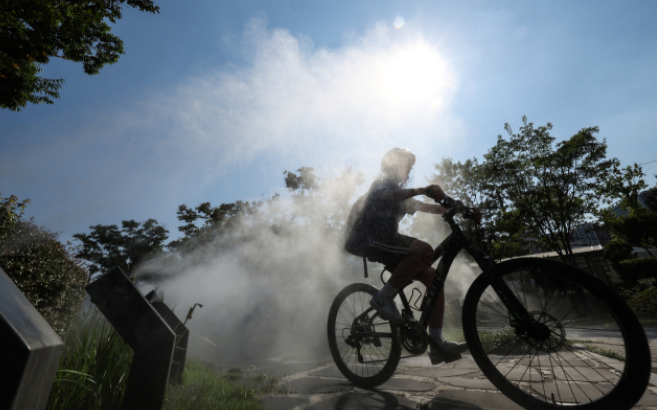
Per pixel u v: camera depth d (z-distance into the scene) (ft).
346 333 8.09
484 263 5.44
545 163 59.62
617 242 66.18
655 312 37.42
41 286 7.74
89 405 4.16
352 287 8.11
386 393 6.53
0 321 1.70
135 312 3.83
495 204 60.54
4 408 1.56
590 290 4.44
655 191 56.18
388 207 6.87
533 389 5.42
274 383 7.68
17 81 20.11
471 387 6.62
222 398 5.87
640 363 4.04
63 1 18.30
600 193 58.49
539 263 4.88
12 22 17.47
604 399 4.34
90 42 21.76
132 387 3.59
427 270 6.71
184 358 6.49
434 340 6.16
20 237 7.86
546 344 4.89
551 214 58.80
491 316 5.56
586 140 56.75
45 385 1.96
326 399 6.26
